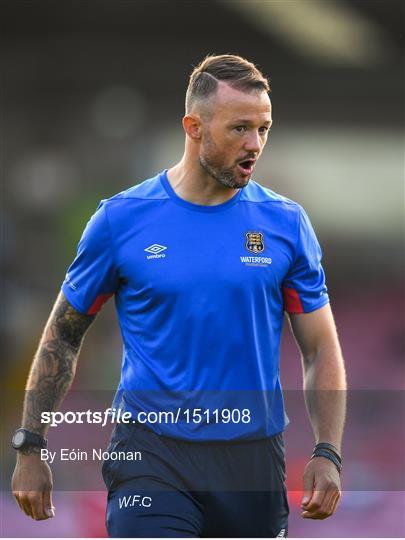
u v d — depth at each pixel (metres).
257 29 44.59
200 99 13.33
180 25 44.28
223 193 13.78
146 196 13.92
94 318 14.33
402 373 36.91
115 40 45.88
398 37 44.00
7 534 20.75
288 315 14.36
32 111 49.09
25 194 48.47
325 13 42.00
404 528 21.44
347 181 50.03
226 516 13.64
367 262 49.03
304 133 49.97
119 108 48.78
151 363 13.59
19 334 38.25
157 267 13.52
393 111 49.56
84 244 13.92
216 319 13.42
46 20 44.06
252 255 13.60
